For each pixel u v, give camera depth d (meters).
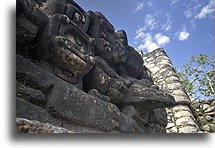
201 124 5.08
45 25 1.86
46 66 1.86
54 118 1.59
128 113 2.67
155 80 5.57
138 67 3.34
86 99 1.87
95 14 2.65
